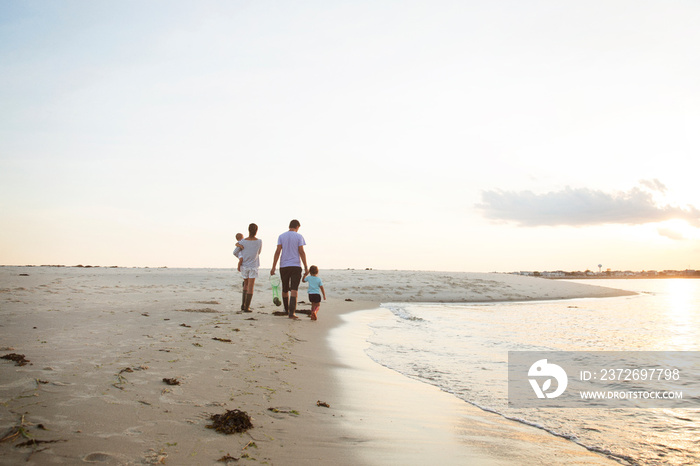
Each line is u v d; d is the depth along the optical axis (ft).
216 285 64.23
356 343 25.02
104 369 12.91
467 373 18.65
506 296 78.79
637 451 10.48
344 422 10.87
